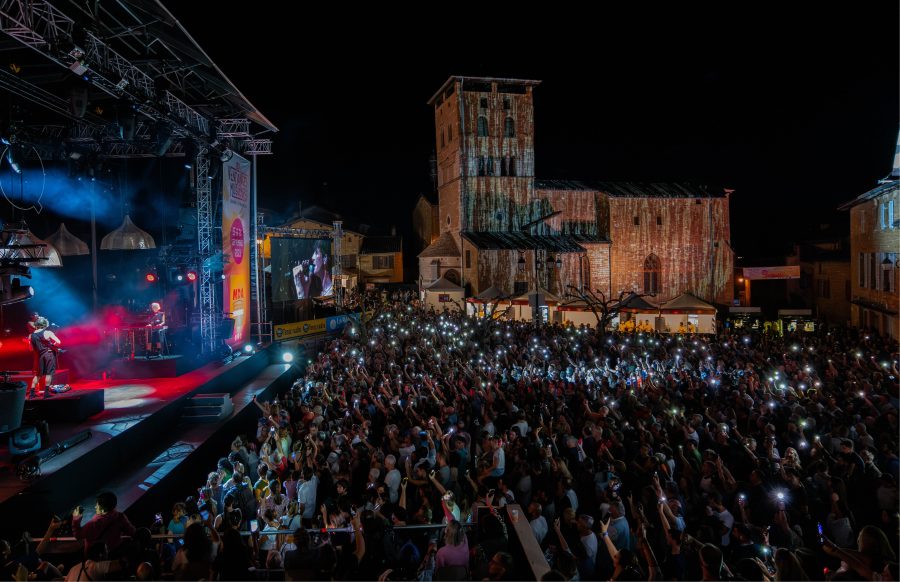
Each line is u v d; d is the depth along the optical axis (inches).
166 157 863.1
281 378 881.5
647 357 724.0
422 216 2524.6
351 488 371.2
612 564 281.4
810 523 311.0
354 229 2516.0
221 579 226.7
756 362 726.5
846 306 1760.6
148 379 672.4
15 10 403.9
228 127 879.1
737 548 267.1
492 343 973.8
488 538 251.4
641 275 2038.6
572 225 2057.1
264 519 318.3
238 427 632.4
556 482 347.9
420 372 657.0
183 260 788.6
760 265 2217.0
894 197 1136.8
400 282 2492.6
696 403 530.0
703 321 1454.2
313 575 233.6
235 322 881.5
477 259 1819.6
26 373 590.9
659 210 2052.2
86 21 468.8
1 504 318.0
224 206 831.7
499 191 1999.3
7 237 487.2
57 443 399.9
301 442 440.5
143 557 259.0
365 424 450.6
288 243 1304.1
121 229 706.8
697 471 378.0
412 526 289.3
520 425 450.3
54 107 606.5
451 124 2041.1
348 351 850.1
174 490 449.1
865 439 395.9
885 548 225.5
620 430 437.1
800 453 401.4
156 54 579.5
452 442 422.3
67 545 278.8
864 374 630.5
